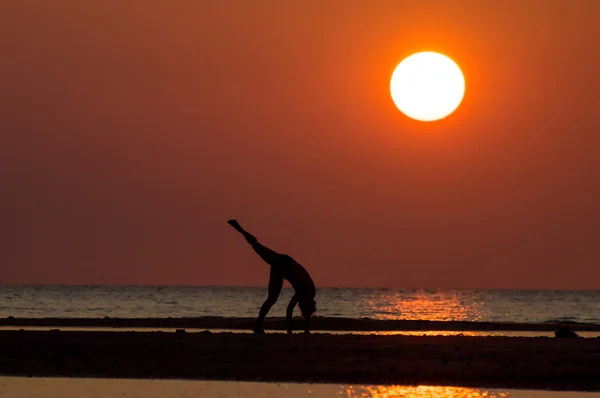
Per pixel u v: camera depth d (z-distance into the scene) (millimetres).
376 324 183375
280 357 108062
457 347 115125
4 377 98438
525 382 95688
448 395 89438
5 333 129250
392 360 106062
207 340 121312
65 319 194625
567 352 111250
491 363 104250
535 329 185250
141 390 91750
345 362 105188
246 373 100188
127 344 116938
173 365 104250
